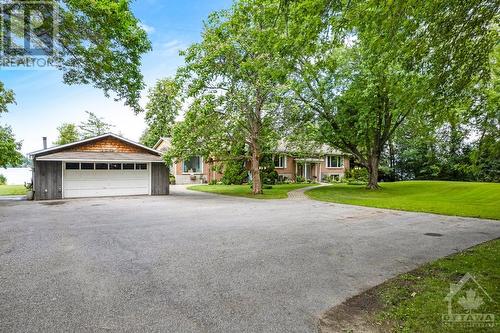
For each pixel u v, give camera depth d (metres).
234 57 17.27
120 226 9.15
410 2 4.59
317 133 21.23
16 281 4.63
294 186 28.00
